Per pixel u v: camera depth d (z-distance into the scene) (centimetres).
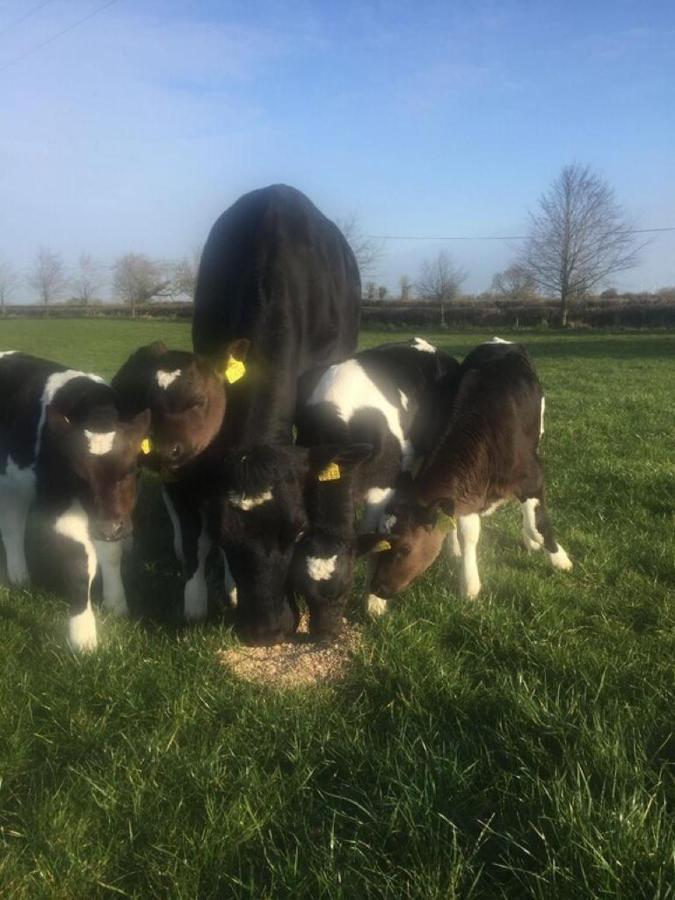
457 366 250
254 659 177
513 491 219
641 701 149
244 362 221
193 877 113
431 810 121
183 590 220
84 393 200
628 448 376
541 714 143
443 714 150
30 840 119
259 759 139
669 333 1806
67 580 179
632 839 108
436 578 218
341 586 181
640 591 203
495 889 111
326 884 108
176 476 202
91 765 137
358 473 201
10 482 207
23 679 163
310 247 269
